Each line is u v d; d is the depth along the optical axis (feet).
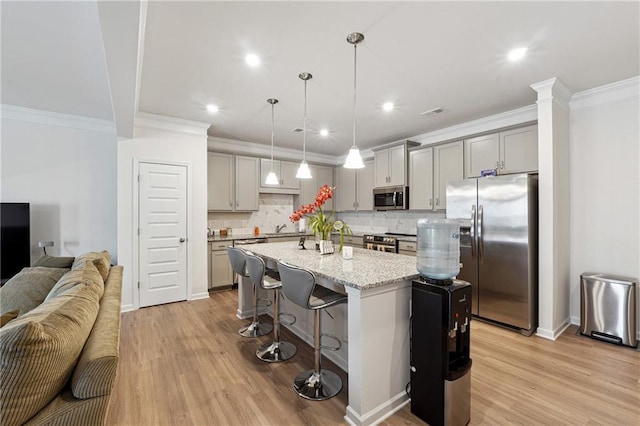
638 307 8.98
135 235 11.94
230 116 12.28
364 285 5.39
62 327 3.80
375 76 8.68
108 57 5.74
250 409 6.08
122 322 10.61
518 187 9.65
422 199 14.53
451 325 5.38
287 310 10.24
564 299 10.12
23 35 6.73
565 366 7.65
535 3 5.67
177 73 8.44
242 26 6.31
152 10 5.76
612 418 5.76
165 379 7.10
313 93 9.90
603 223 9.78
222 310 11.96
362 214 20.06
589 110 9.97
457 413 5.45
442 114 12.00
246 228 17.89
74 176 12.35
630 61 7.87
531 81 9.05
